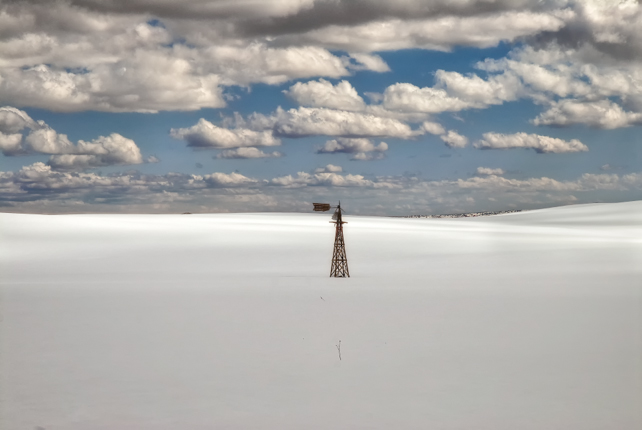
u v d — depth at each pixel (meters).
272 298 28.16
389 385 13.08
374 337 18.16
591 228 121.94
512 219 162.25
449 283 36.34
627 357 15.49
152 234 88.75
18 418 11.07
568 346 16.80
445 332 18.95
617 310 23.55
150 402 11.97
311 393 12.52
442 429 10.48
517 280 38.00
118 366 14.72
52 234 87.38
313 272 52.81
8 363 15.02
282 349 16.55
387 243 79.56
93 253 70.81
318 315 22.53
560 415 11.15
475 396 12.29
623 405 11.69
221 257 66.75
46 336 18.41
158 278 45.31
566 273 43.50
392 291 31.27
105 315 22.67
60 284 37.91
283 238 84.31
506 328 19.62
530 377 13.64
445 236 90.00
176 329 19.59
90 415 11.23
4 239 82.06
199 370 14.34
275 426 10.64
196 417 11.10
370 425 10.67
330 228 101.44
